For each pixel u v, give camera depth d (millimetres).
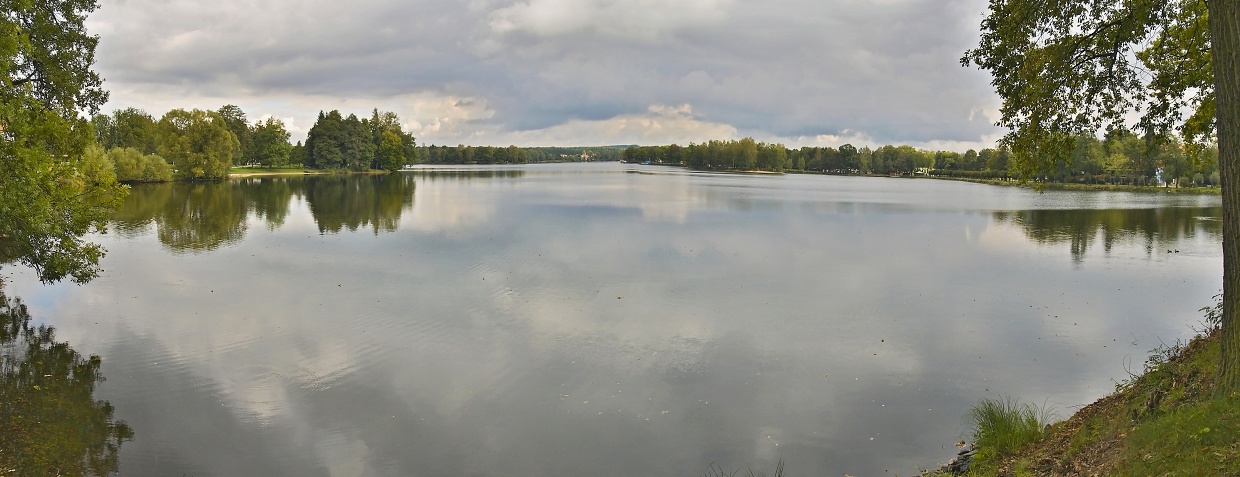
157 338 17953
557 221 44062
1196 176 91188
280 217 45781
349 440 12445
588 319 19875
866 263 29172
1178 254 31750
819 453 11859
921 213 52844
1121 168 96938
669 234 37938
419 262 28609
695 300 22188
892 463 11461
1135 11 12375
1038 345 17516
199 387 14703
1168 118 14312
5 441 12086
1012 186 106500
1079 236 38531
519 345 17500
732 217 47781
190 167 85938
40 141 19672
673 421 13195
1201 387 8375
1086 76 13430
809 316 20297
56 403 13789
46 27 21641
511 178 114312
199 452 11953
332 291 23203
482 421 13211
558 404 13961
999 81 13656
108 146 105500
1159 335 18266
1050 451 9359
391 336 18188
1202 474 6523
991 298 22625
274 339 17891
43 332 18375
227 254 30516
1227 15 7246
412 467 11547
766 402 14016
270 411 13586
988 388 14594
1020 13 12609
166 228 39438
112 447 12070
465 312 20531
